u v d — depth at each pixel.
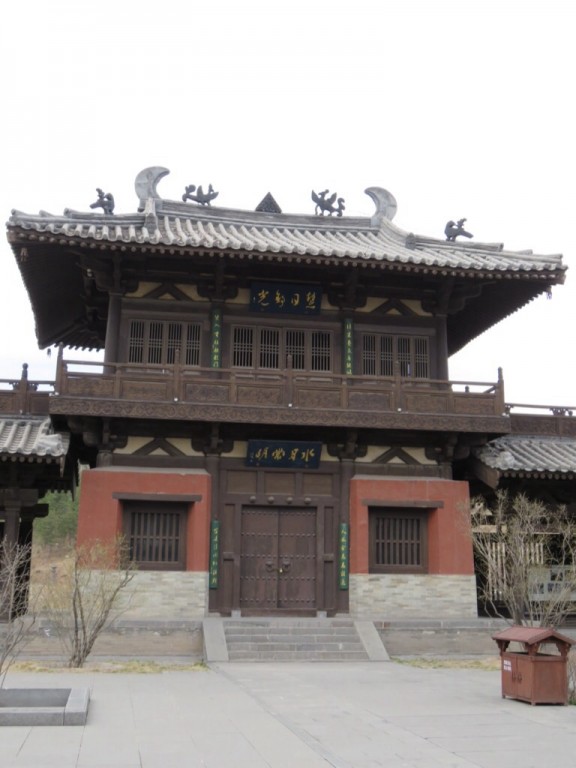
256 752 10.69
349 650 22.91
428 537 25.94
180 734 11.80
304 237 30.25
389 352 27.45
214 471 25.28
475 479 28.67
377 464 26.39
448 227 30.33
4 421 25.73
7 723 12.28
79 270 27.28
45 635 21.89
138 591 23.81
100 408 23.67
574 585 23.17
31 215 23.67
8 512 24.31
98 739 11.38
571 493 27.53
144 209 30.22
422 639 23.98
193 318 26.50
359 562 25.02
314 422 24.48
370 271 26.17
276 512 25.66
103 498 23.89
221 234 28.55
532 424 29.30
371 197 33.47
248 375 25.98
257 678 18.27
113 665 20.44
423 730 12.27
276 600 25.09
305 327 27.12
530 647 14.84
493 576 25.95
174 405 23.98
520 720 13.15
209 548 24.70
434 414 25.28
